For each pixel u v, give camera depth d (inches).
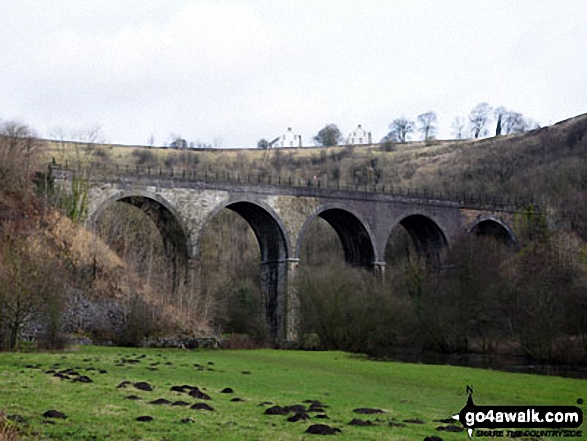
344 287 2075.5
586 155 4138.8
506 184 4338.1
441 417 679.7
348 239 2652.6
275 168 5925.2
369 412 674.8
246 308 2704.2
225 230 3722.9
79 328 1788.9
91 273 1951.3
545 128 5398.6
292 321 2341.3
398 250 3572.8
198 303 2202.3
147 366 1118.4
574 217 3058.6
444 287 2308.1
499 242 2770.7
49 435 467.5
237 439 486.9
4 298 1317.7
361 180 5511.8
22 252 1397.6
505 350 2108.8
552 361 1879.9
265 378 1047.6
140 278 2139.5
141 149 5733.3
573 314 2017.7
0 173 2134.6
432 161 5797.2
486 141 5999.0
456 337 2150.6
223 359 1449.3
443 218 2677.2
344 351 1990.7
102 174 2149.4
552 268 2365.9
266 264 2501.2
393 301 2129.7
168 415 567.2
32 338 1504.7
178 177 2235.5
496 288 2228.1
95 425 507.8
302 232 2407.7
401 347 2209.6
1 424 469.4
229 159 5949.8
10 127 2468.0
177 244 2265.0
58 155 4387.3
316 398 799.1
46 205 2092.8
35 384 711.7
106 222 2672.2
